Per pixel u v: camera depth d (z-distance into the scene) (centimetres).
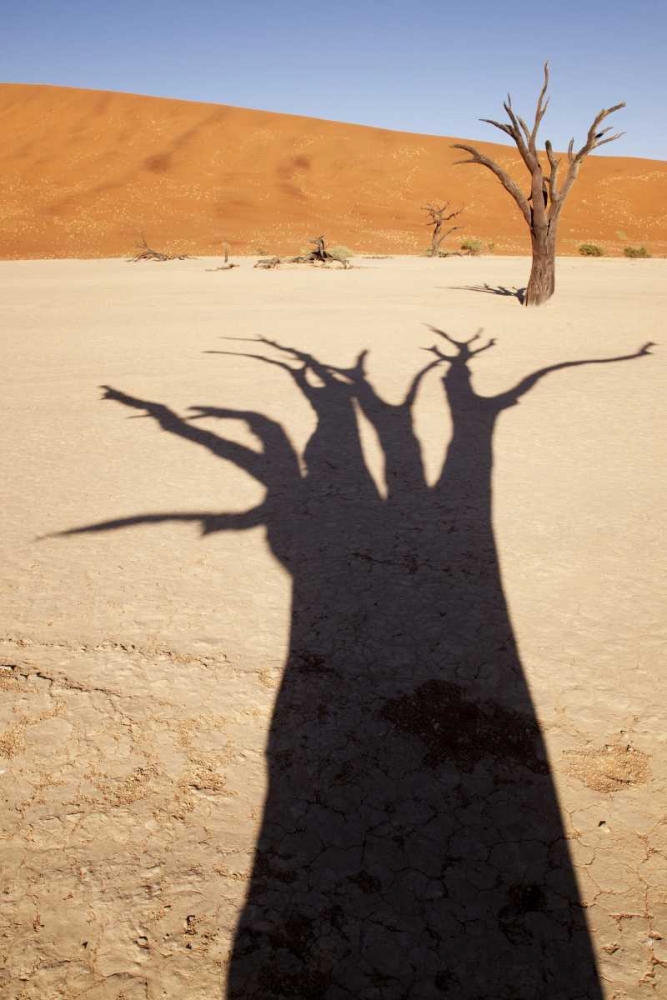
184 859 221
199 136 8675
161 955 192
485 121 1599
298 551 439
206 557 430
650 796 245
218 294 2102
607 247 5419
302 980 185
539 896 208
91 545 448
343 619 359
